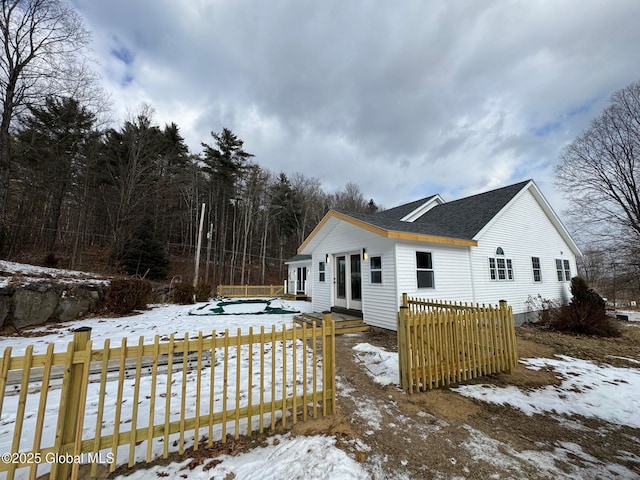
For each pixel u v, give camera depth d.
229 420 2.69
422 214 15.02
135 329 7.71
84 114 16.12
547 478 2.28
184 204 27.92
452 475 2.28
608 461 2.53
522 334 8.60
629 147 15.77
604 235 16.27
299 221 35.66
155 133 21.33
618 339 8.04
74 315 8.95
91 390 3.84
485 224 10.42
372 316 8.55
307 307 13.43
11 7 11.45
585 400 3.82
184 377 2.52
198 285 16.05
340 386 4.17
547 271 12.84
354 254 9.66
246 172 29.81
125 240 18.14
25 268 10.19
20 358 2.04
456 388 4.14
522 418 3.30
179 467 2.30
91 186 18.42
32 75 12.04
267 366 4.99
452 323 4.44
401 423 3.11
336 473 2.21
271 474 2.21
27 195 16.84
